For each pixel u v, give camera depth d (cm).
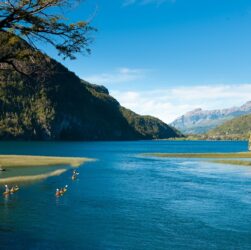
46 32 1884
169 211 4316
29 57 1938
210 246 3077
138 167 10025
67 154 16862
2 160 10138
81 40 1931
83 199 4994
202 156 14950
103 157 14775
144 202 4844
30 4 1777
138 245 3095
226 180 7156
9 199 4891
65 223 3731
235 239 3272
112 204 4672
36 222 3750
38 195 5212
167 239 3262
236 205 4672
